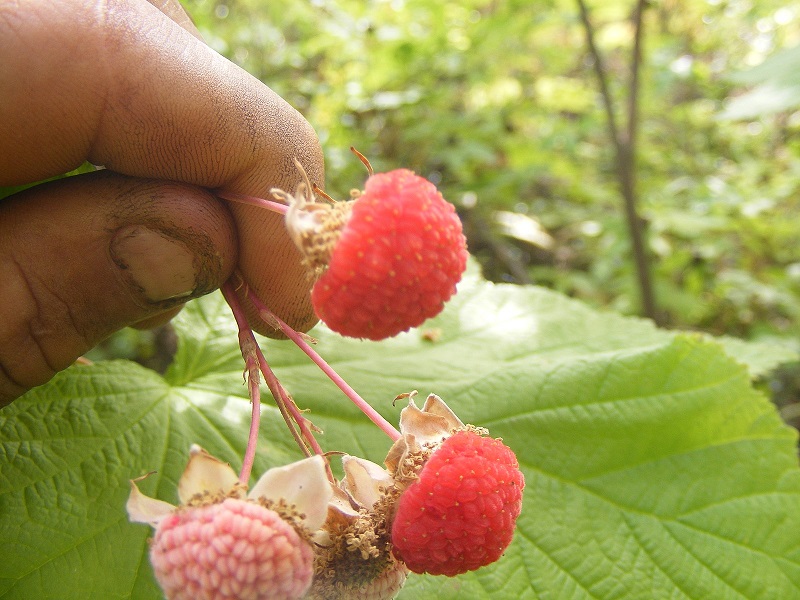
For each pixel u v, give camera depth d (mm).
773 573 102
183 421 103
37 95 74
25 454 93
